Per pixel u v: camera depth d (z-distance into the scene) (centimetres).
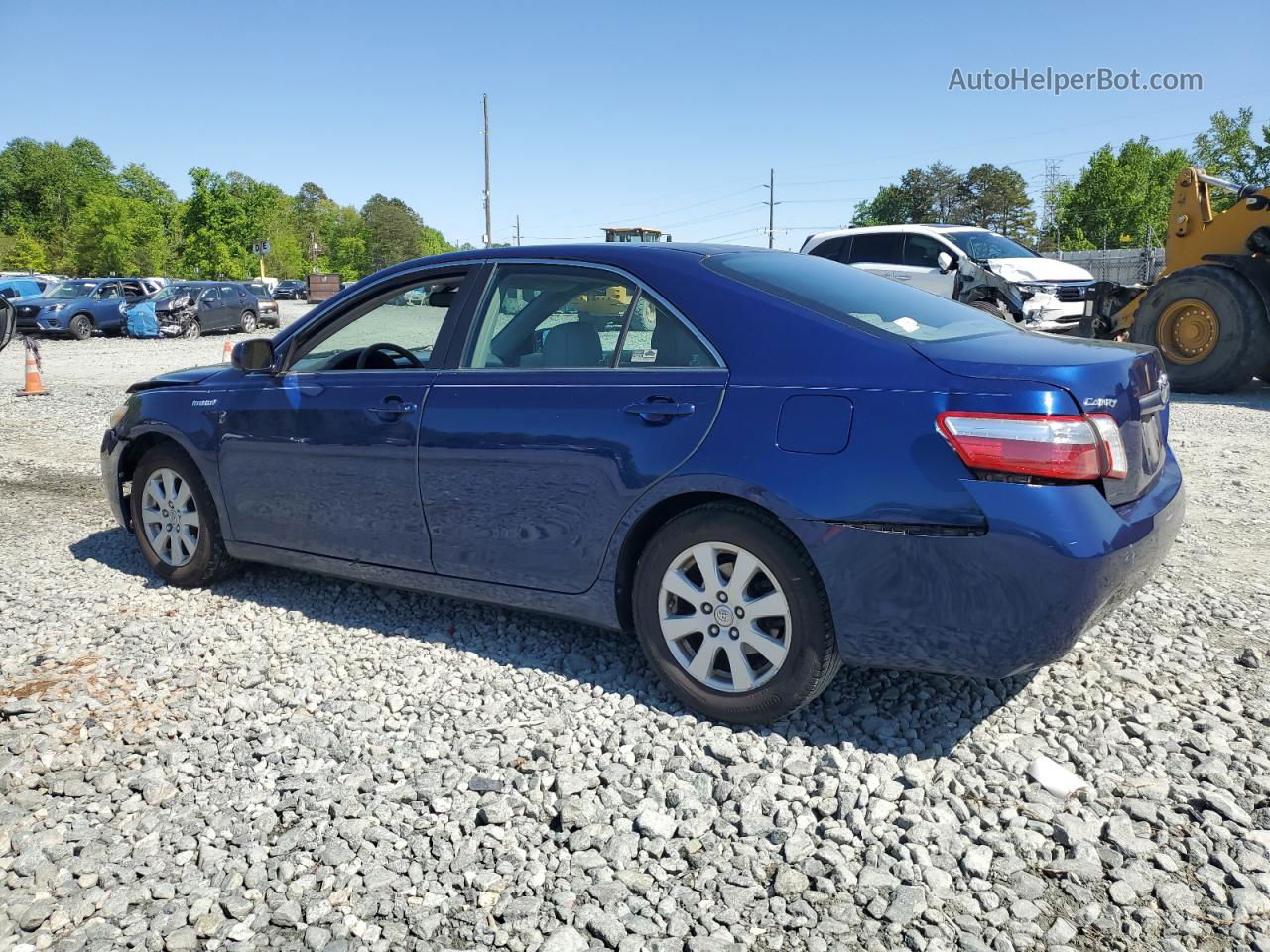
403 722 335
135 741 326
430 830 272
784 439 303
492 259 393
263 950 228
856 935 229
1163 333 1127
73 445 929
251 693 359
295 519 431
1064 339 342
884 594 290
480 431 367
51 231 10881
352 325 424
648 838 266
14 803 291
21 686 367
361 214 16788
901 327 326
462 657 388
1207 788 281
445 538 384
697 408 321
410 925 236
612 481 336
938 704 337
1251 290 1062
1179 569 481
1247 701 336
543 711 340
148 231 8481
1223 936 225
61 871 257
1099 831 264
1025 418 273
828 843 259
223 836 272
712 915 236
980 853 253
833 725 324
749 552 312
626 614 353
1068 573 271
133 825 278
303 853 263
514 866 257
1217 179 1123
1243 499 623
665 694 350
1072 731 317
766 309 325
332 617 439
